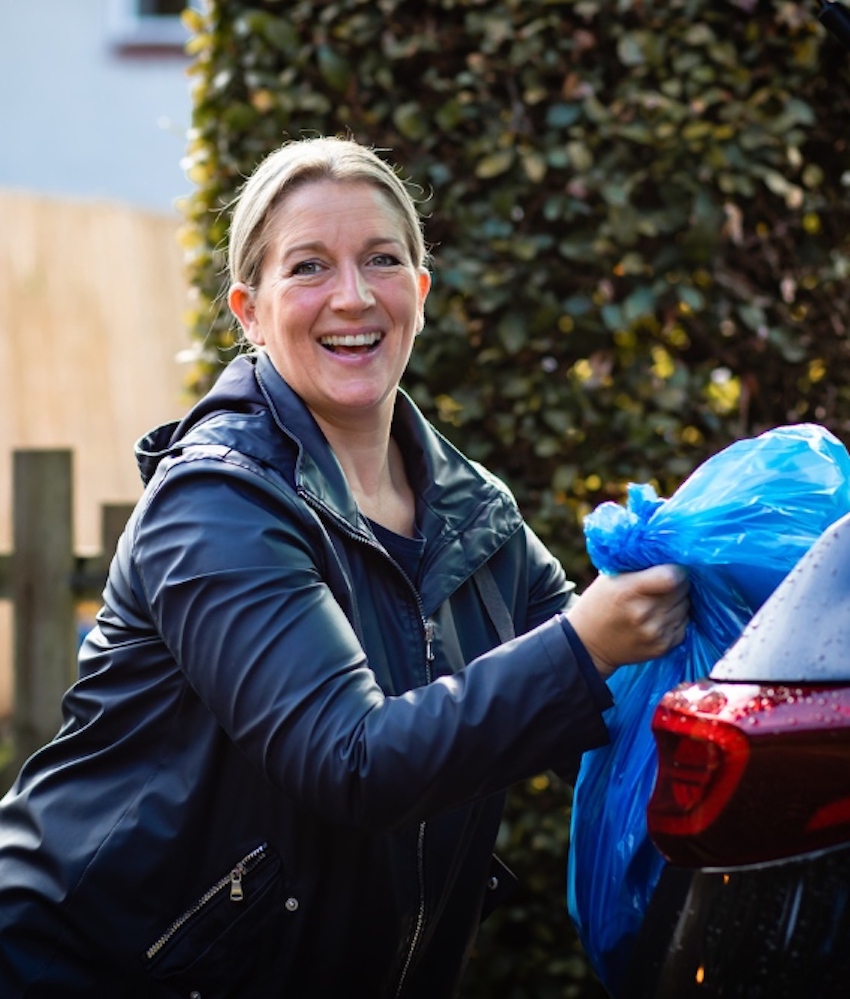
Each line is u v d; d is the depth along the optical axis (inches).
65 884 83.7
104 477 323.3
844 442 149.6
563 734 76.2
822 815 65.9
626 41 138.0
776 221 144.0
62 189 397.4
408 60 142.0
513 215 141.6
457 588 90.0
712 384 147.4
